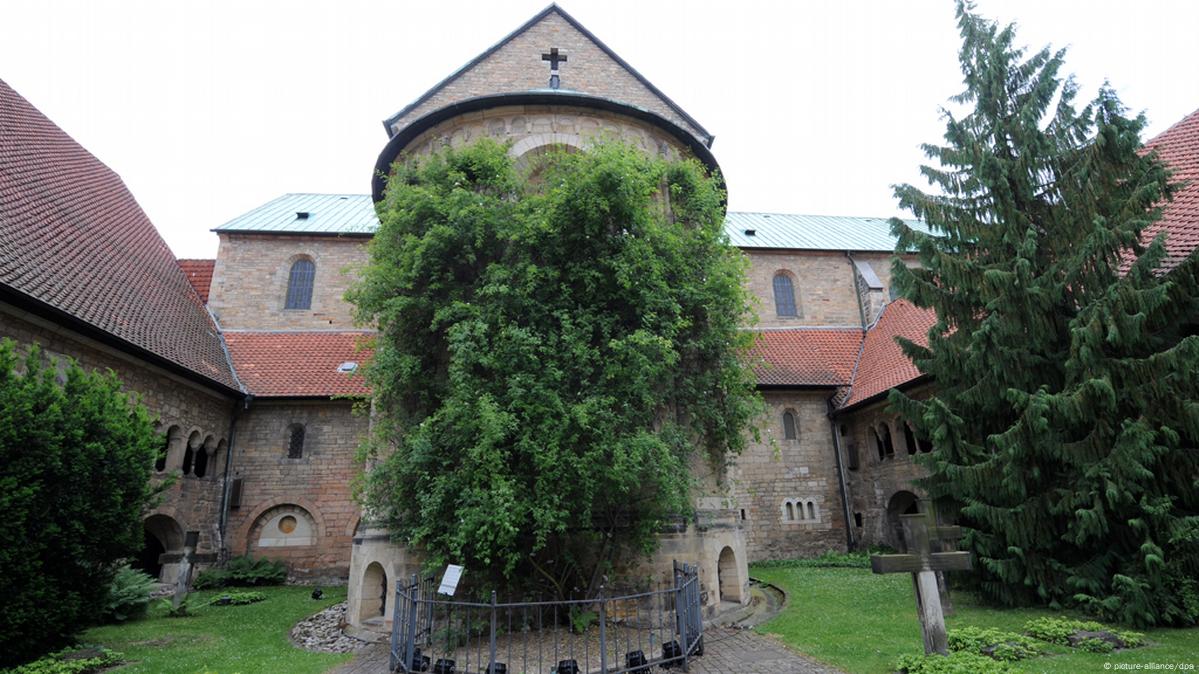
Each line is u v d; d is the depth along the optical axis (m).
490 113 15.12
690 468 12.21
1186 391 10.10
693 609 9.48
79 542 9.51
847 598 13.47
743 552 14.18
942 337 13.02
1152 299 9.99
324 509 20.22
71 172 19.59
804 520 22.48
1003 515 11.12
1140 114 11.47
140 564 18.80
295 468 20.42
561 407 10.16
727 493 13.82
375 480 11.46
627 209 11.42
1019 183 12.52
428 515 10.41
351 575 13.01
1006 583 11.37
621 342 10.69
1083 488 10.48
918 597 8.02
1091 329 10.32
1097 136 11.47
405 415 12.22
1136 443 9.74
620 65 19.28
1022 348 11.79
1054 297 11.41
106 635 11.53
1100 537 10.59
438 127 15.42
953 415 11.95
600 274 11.30
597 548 11.57
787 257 28.38
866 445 22.44
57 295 13.46
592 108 15.29
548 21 19.41
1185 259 10.64
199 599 15.91
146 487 10.66
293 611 14.66
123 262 18.66
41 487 8.98
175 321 19.25
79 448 9.36
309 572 19.73
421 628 10.23
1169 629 9.44
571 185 11.50
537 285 11.38
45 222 15.76
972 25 13.73
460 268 12.39
